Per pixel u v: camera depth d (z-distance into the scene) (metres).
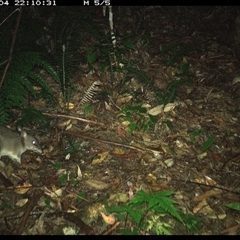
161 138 1.26
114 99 1.42
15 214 0.98
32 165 1.16
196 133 1.27
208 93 1.50
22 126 1.23
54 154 1.19
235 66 1.70
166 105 1.33
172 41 1.89
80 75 1.53
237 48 1.73
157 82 1.53
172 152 1.20
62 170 1.12
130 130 1.25
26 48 1.44
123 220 0.95
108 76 1.52
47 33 1.60
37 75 1.25
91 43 1.73
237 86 1.55
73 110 1.37
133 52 1.65
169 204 0.89
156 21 2.09
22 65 1.24
